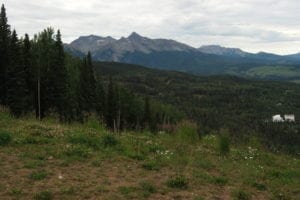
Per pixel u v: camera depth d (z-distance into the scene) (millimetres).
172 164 16797
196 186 13961
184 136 23875
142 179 14047
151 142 20906
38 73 61281
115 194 12156
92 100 75188
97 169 14781
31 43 64750
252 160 20594
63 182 12805
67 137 18906
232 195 13328
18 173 13227
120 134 23109
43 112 62938
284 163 21344
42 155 15430
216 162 18547
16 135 18109
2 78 57812
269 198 13648
